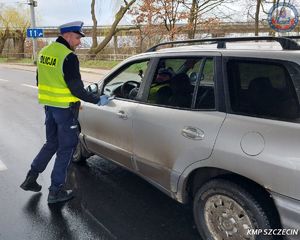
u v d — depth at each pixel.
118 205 4.03
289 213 2.45
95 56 32.69
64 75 3.69
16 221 3.73
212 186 2.93
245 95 2.83
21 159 5.61
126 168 4.12
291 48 2.71
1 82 17.31
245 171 2.65
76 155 5.20
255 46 3.05
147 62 3.88
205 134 2.94
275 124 2.57
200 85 3.18
